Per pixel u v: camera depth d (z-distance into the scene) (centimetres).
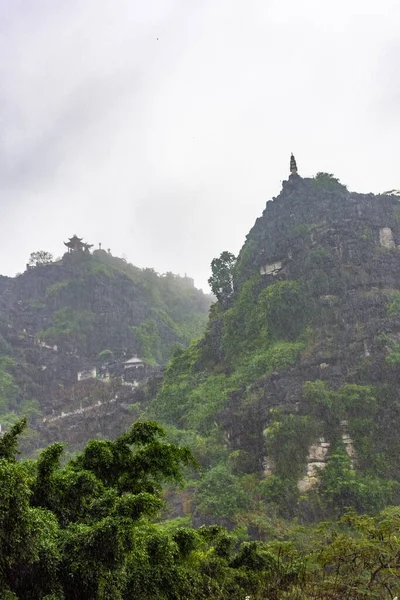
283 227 8650
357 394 5391
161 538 1683
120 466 1917
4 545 1234
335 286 7256
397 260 7569
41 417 10269
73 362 12756
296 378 6103
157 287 17225
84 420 8931
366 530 2012
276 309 7350
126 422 8250
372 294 6950
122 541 1380
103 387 10412
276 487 4850
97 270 15575
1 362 11769
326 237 7825
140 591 1550
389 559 1852
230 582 1942
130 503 1466
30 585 1333
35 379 11788
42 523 1387
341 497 4666
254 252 8844
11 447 1592
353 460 5025
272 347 7025
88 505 1628
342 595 1838
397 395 5488
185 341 14850
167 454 1938
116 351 13075
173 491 4941
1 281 15575
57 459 1661
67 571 1353
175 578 1636
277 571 2016
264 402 5759
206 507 4472
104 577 1373
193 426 6469
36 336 13625
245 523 4300
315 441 5141
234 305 8494
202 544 1972
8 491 1211
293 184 9219
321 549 2003
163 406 7575
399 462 4978
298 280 7544
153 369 11281
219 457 5594
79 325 14038
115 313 14438
